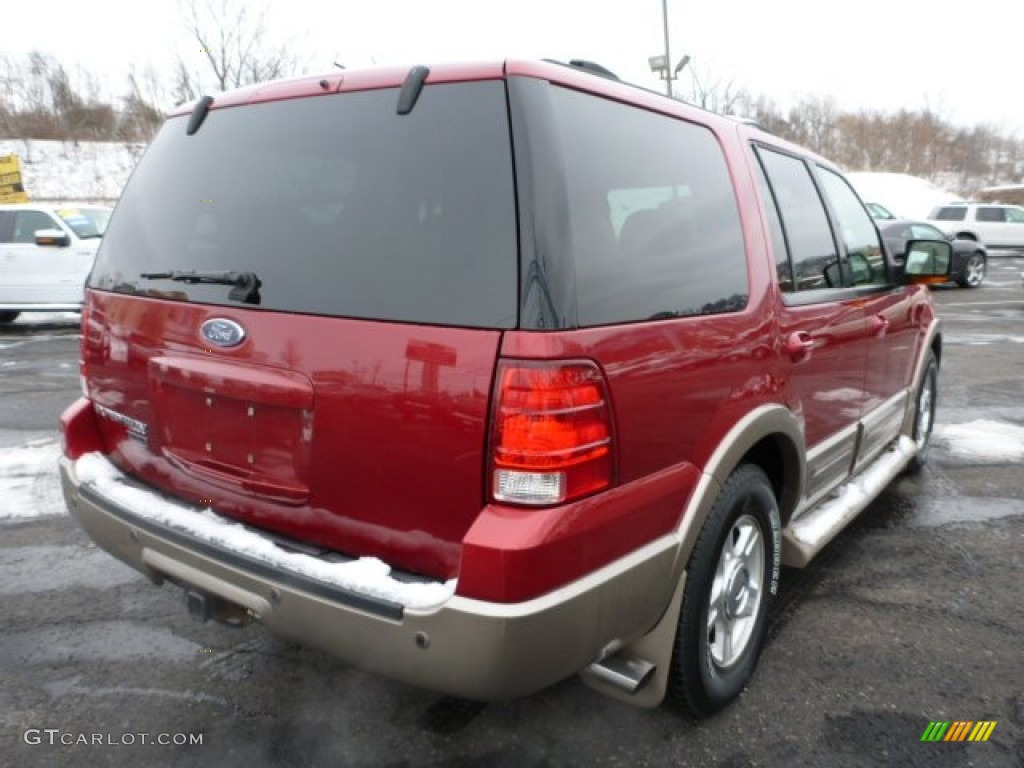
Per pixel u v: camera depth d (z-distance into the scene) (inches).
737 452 96.7
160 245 100.8
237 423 90.5
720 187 104.0
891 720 104.0
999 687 111.5
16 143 1280.8
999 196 1665.8
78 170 1238.9
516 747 98.2
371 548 82.9
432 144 80.0
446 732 100.8
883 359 154.1
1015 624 128.6
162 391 98.6
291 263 86.4
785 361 109.4
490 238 74.7
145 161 109.3
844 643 122.6
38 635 123.3
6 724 101.9
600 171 82.4
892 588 140.3
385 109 84.1
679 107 101.6
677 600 91.0
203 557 89.3
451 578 78.1
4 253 452.8
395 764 95.3
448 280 76.1
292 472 86.8
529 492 72.7
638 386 81.1
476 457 74.2
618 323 79.8
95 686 110.2
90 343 111.1
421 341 76.3
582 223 78.0
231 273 90.3
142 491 102.9
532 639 72.7
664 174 93.0
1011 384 302.5
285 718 103.5
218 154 97.5
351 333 80.3
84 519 106.5
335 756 96.5
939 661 117.8
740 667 107.6
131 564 102.0
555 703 106.5
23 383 304.7
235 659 117.0
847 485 149.9
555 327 72.7
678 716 103.7
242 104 97.8
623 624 83.0
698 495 91.0
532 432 72.0
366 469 80.8
